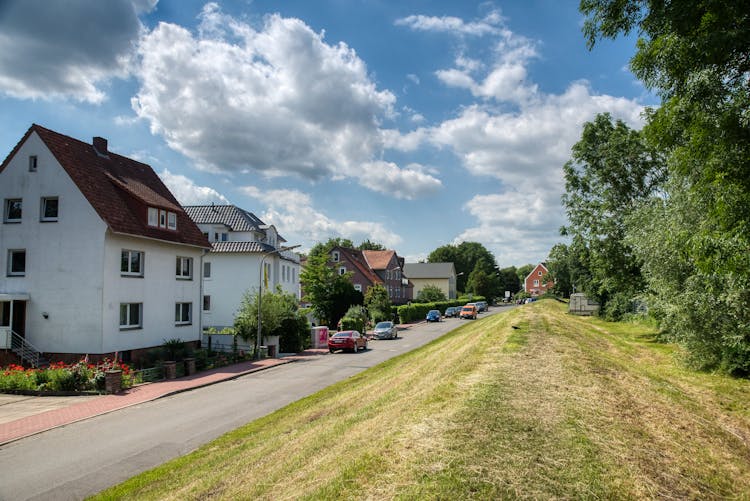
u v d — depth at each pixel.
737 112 8.50
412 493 5.22
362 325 43.09
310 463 7.31
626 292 31.23
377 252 85.88
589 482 5.66
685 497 6.03
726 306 16.08
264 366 24.53
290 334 32.12
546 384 10.20
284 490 6.32
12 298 21.48
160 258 25.66
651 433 8.23
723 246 9.95
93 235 21.80
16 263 22.81
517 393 9.23
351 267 68.56
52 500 7.67
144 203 24.33
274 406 14.70
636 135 29.94
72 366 18.17
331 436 8.86
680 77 9.09
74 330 21.58
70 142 24.62
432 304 69.94
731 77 8.78
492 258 135.88
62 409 14.51
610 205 30.27
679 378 16.55
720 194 9.30
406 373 16.83
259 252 39.72
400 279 89.75
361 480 5.79
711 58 8.08
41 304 21.95
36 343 21.83
